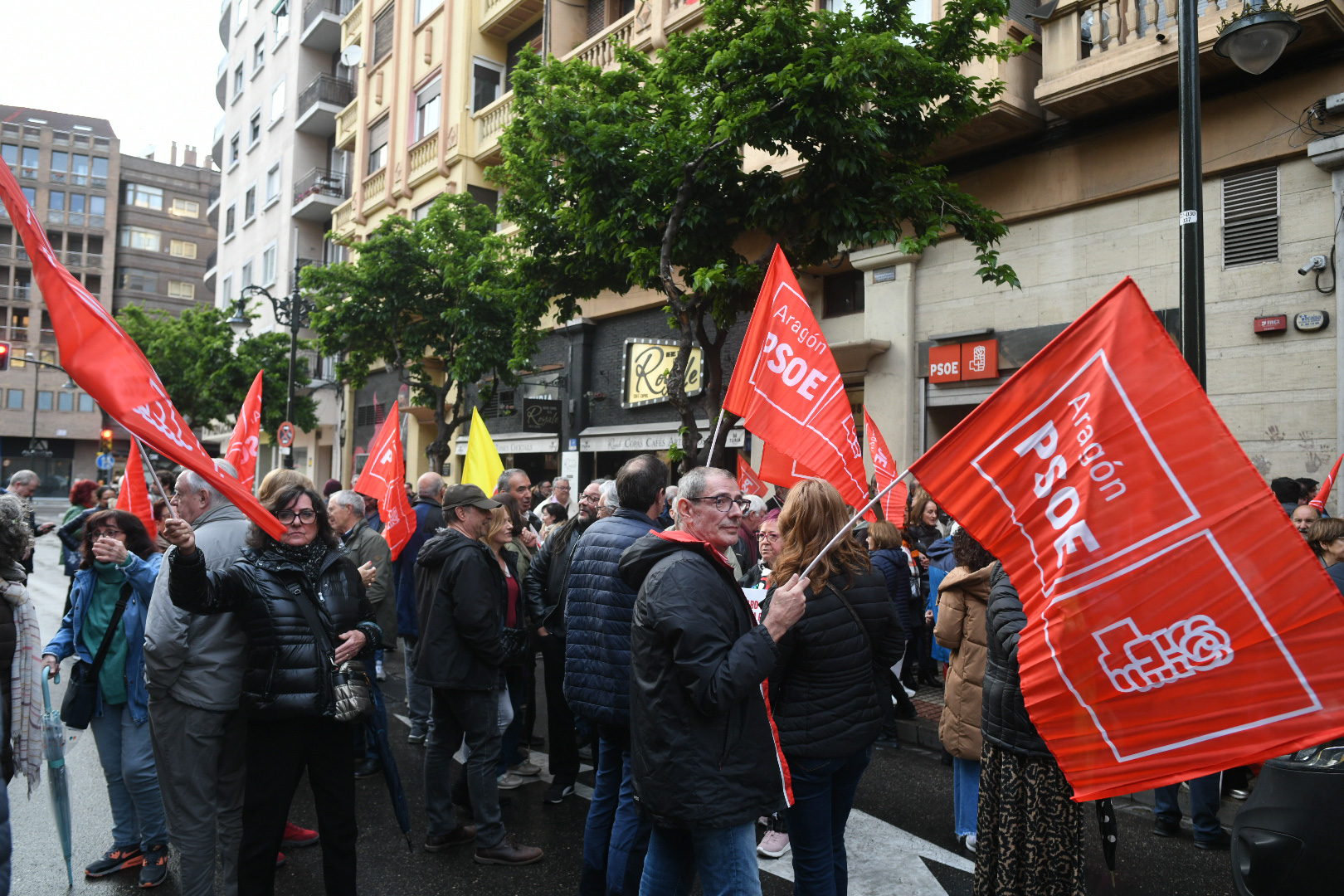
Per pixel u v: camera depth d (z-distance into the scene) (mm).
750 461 13328
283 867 4336
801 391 4758
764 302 4883
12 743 3424
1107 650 2324
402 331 15773
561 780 5195
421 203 21891
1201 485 2248
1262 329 8602
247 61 35031
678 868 2811
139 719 4117
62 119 66938
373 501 8867
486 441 8219
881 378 11797
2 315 61094
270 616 3352
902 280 11602
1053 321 10273
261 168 32875
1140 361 2357
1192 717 2205
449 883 4098
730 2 7883
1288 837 3031
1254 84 8750
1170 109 9359
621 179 8836
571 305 10922
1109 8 9367
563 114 8766
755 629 2592
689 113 8688
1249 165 8820
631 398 15859
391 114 23266
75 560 8414
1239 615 2170
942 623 4402
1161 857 4379
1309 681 2082
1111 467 2361
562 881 4125
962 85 8180
